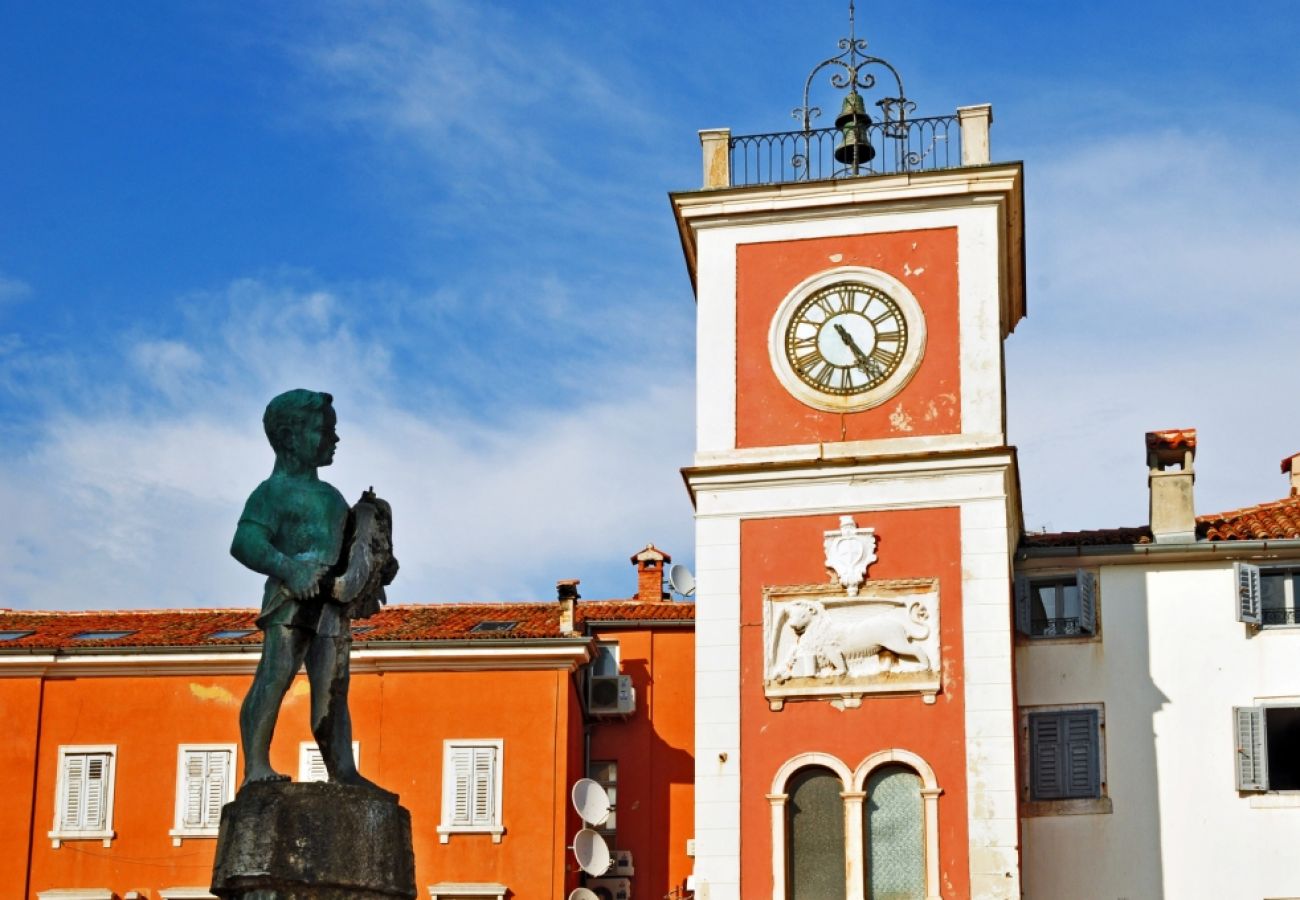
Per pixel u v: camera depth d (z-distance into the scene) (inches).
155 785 1784.0
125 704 1806.1
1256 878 1556.3
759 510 1524.4
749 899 1444.4
